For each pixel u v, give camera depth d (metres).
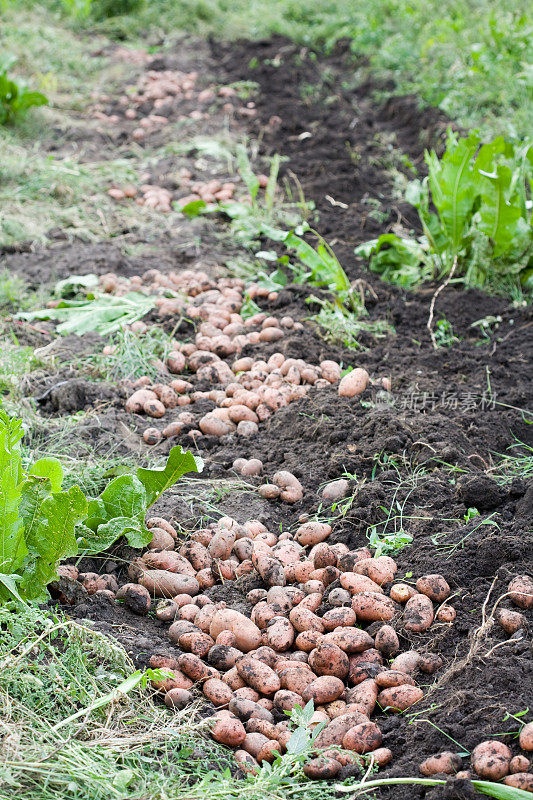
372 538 2.87
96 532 2.73
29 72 8.16
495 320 4.54
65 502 2.42
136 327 4.36
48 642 2.35
